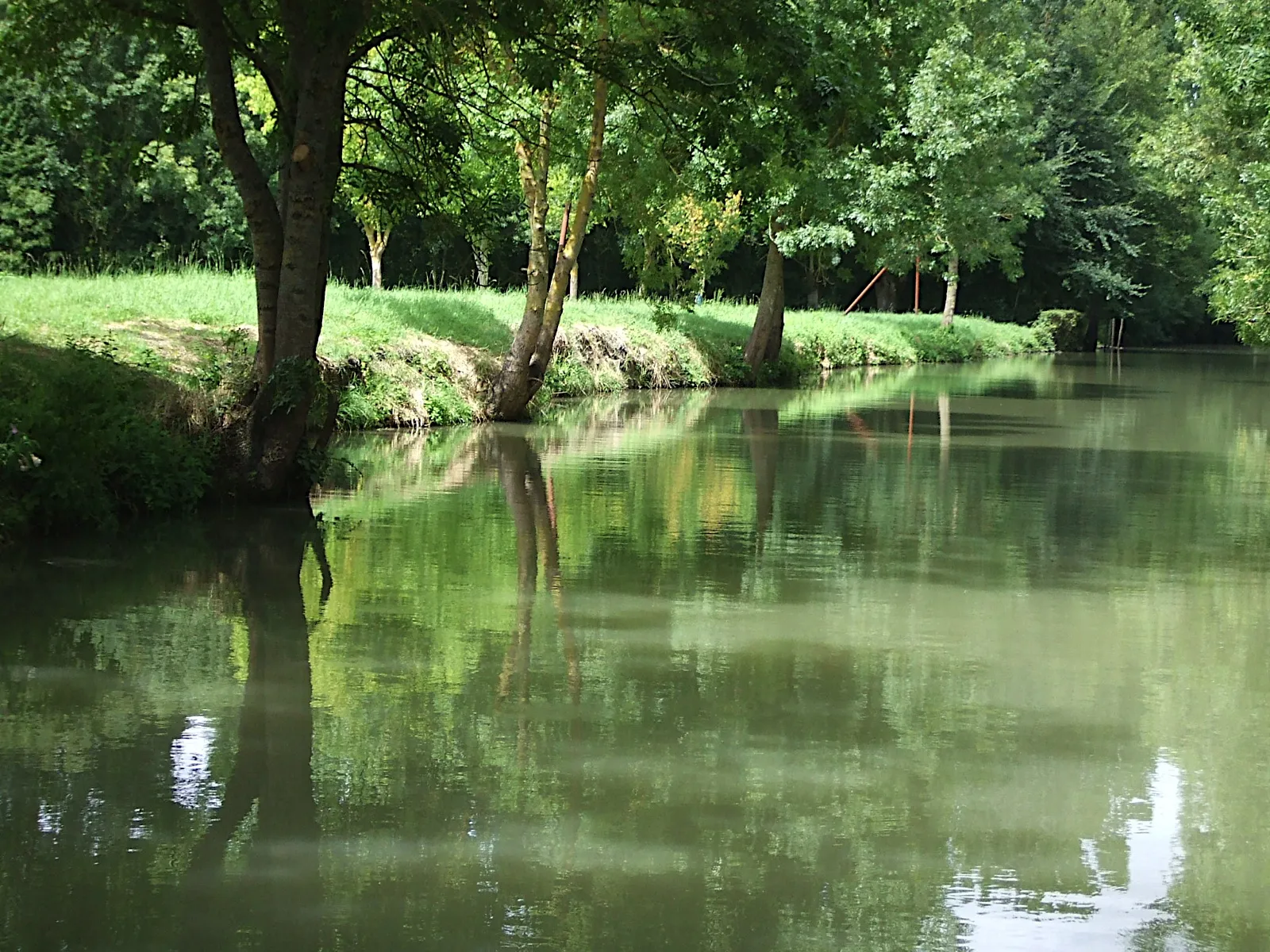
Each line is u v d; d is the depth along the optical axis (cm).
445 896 496
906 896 504
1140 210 6419
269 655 808
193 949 452
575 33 1609
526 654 823
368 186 1590
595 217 2367
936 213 3659
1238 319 3147
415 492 1439
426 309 2414
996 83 4547
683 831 560
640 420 2288
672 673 787
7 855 525
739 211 3200
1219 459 1897
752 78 1489
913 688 765
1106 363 5028
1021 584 1042
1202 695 764
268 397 1318
